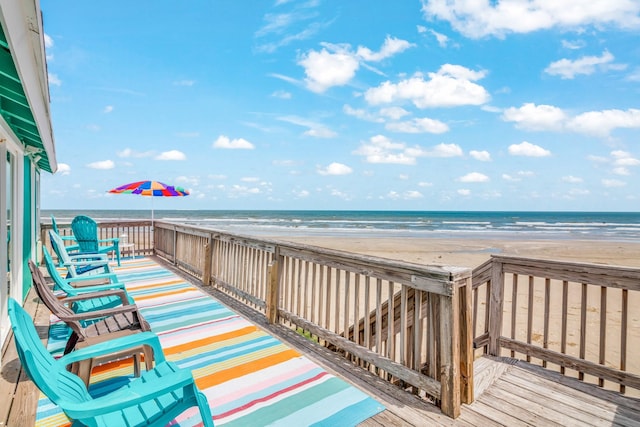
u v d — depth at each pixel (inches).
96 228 296.8
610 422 90.7
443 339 94.7
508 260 131.1
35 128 157.1
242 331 159.3
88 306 146.3
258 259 189.0
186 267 294.7
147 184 372.2
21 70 70.0
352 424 90.2
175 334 154.8
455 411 92.6
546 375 117.3
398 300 127.8
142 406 71.7
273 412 95.1
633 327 235.5
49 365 67.5
